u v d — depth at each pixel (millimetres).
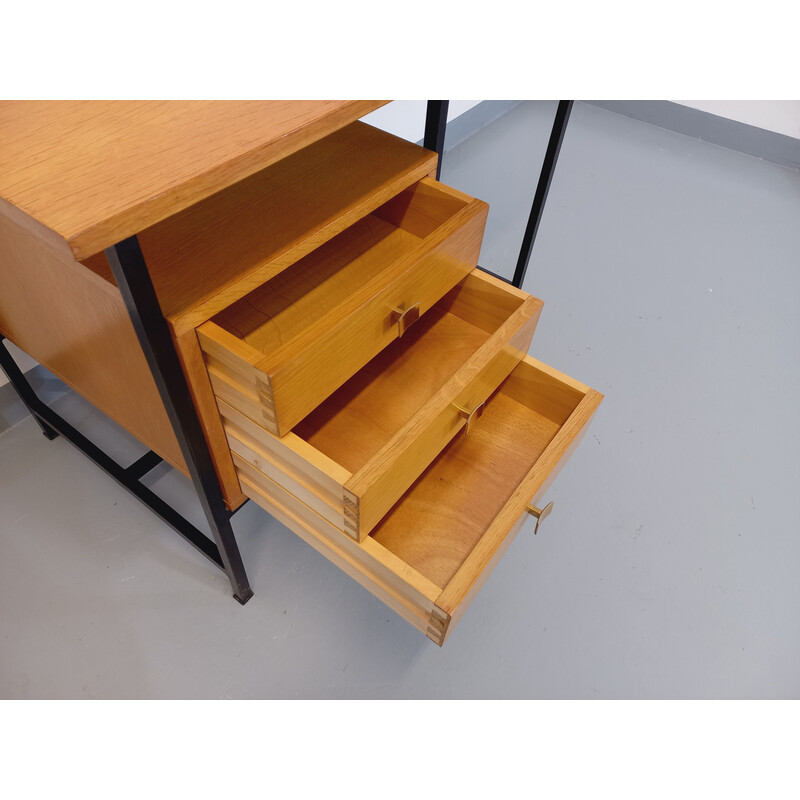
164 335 601
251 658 978
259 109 593
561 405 884
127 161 519
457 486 843
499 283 879
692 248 1743
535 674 993
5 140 539
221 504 846
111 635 985
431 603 658
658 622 1052
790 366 1454
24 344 910
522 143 2057
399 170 819
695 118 2164
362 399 862
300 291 826
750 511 1194
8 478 1142
